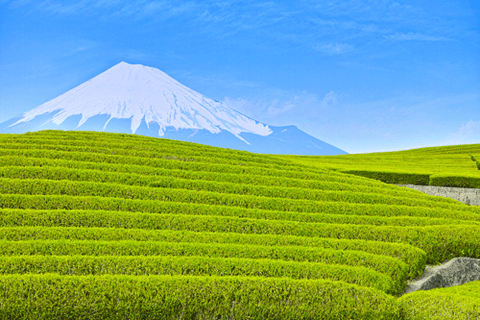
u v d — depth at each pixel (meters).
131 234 14.72
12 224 15.05
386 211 20.55
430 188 32.88
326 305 10.88
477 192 30.88
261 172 25.77
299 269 12.55
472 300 11.42
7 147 24.27
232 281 11.12
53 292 9.99
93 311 9.93
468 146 64.81
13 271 11.26
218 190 21.41
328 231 16.78
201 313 10.45
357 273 12.61
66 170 20.73
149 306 10.16
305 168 29.73
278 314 10.68
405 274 13.68
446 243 16.28
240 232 16.36
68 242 13.17
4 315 9.59
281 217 18.38
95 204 17.36
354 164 44.94
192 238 14.88
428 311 10.85
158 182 21.06
